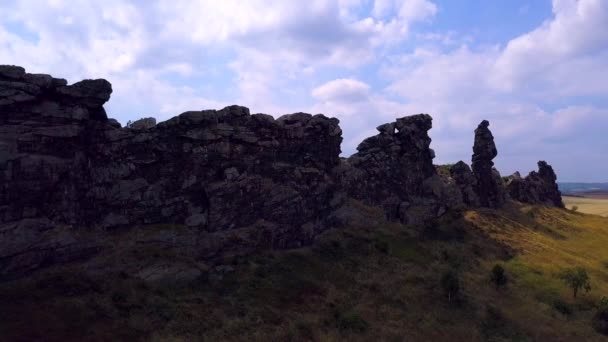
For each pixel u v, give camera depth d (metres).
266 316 32.59
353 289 40.62
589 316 42.53
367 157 64.12
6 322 24.80
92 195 35.81
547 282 50.09
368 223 58.12
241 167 44.72
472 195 79.25
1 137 30.38
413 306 39.00
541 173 113.38
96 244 34.06
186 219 40.28
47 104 33.19
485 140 84.94
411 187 68.44
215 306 32.81
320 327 32.81
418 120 72.06
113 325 27.36
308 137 54.12
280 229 46.66
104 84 36.69
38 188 31.72
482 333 36.53
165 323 29.14
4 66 31.12
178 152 40.91
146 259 35.06
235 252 41.88
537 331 37.94
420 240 58.66
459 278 47.31
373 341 31.80
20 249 29.86
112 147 37.50
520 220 80.06
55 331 25.16
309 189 51.88
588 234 80.88
